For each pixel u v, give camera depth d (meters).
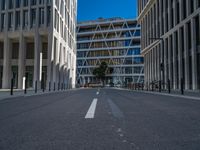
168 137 4.34
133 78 105.25
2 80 48.78
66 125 5.54
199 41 29.53
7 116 7.10
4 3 47.19
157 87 37.53
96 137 4.34
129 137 4.34
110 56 109.94
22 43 45.44
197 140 4.12
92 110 8.44
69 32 60.03
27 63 47.56
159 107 9.69
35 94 22.06
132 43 107.06
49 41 43.75
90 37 115.19
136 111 8.23
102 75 102.62
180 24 34.62
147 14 55.69
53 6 44.19
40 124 5.69
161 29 43.84
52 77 44.94
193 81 30.44
